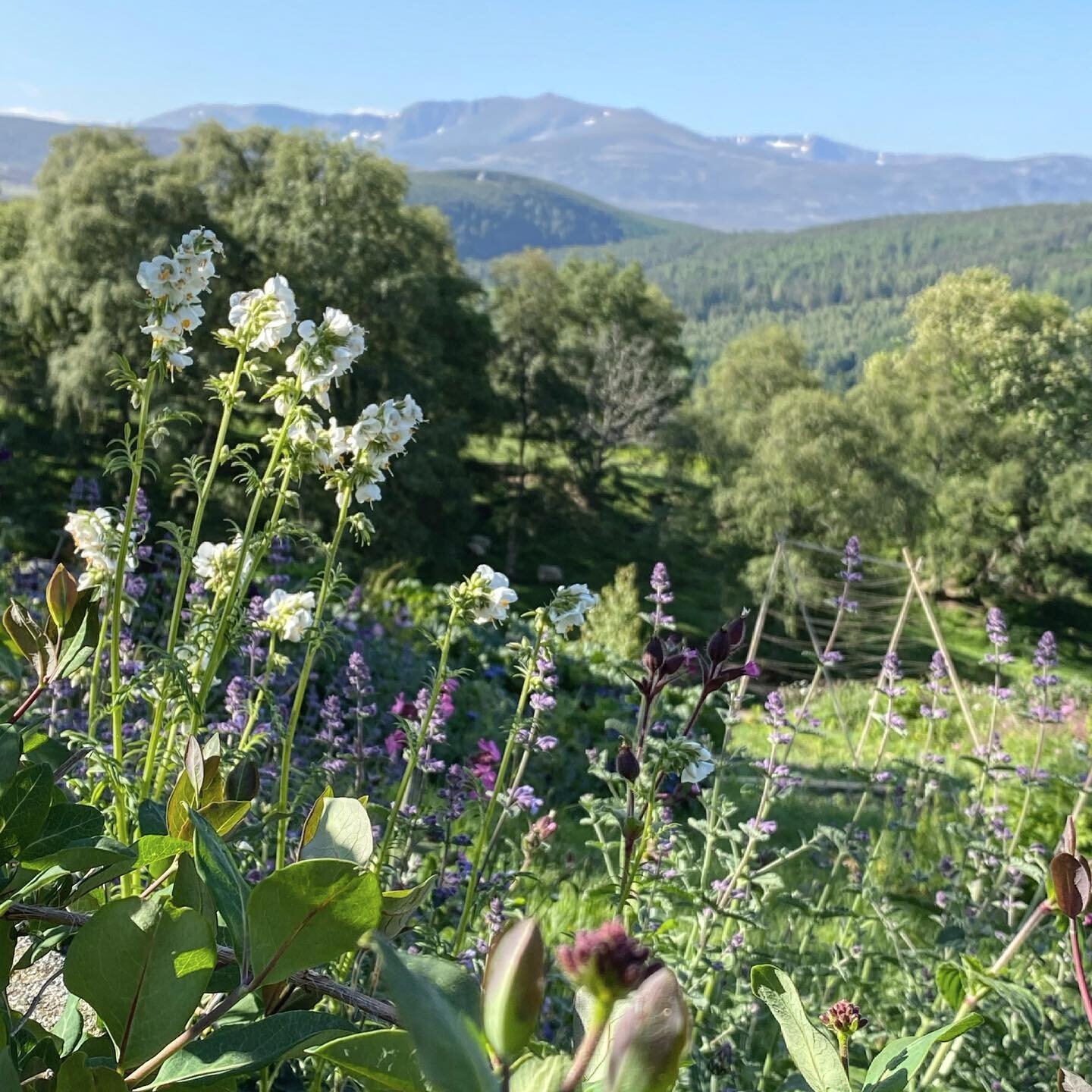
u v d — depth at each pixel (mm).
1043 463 50812
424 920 3309
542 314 51688
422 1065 543
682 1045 501
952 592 52906
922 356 58125
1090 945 3949
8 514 26359
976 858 4891
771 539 39906
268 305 2553
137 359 30938
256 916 713
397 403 2670
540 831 3535
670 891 3510
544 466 50125
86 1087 735
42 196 34688
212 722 4516
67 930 1021
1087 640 48875
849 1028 996
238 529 2750
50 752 1288
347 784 4824
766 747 10500
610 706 9469
